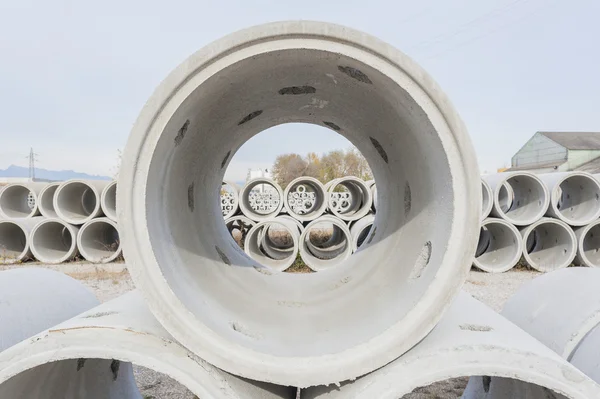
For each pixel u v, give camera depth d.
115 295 5.26
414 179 2.00
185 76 1.42
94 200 9.41
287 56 1.55
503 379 1.99
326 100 2.34
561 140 32.69
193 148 2.09
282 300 2.30
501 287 5.76
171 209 1.88
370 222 6.91
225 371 1.42
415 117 1.57
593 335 1.71
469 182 1.42
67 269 7.09
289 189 7.91
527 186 7.30
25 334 1.87
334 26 1.44
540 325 2.04
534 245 7.86
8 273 2.25
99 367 2.08
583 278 2.17
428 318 1.40
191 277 1.83
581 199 7.20
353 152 34.12
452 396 2.66
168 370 1.37
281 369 1.37
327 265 6.98
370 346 1.40
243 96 2.05
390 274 2.09
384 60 1.45
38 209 8.45
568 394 1.26
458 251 1.42
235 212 7.91
